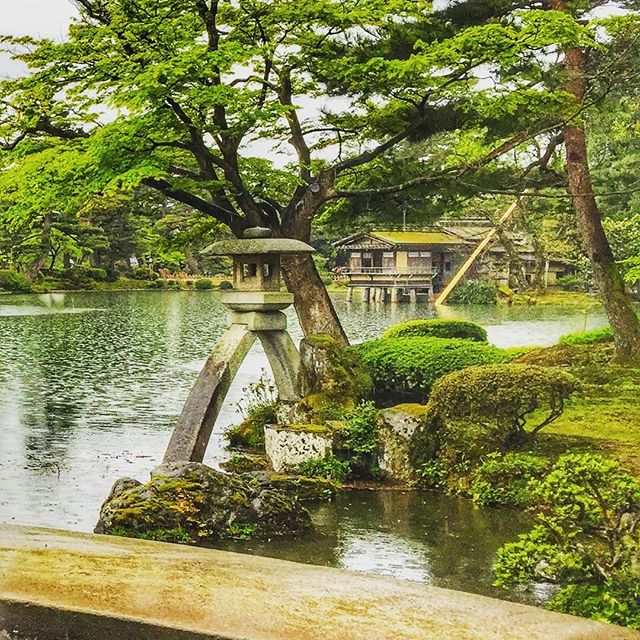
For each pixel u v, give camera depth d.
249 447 11.98
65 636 2.75
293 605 2.80
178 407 15.32
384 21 13.19
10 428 13.18
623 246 26.45
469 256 42.81
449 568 6.86
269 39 12.79
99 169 10.78
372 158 13.73
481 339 17.62
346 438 10.11
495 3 13.89
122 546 3.40
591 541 5.53
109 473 10.34
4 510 8.58
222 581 2.99
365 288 44.59
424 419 9.83
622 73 14.30
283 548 7.36
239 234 13.16
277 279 10.98
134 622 2.69
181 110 11.09
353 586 2.96
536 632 2.62
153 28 10.65
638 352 15.40
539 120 13.73
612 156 25.58
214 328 30.53
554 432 10.89
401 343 11.91
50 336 27.58
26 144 12.22
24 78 11.45
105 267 58.50
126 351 24.03
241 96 10.70
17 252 49.59
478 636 2.60
